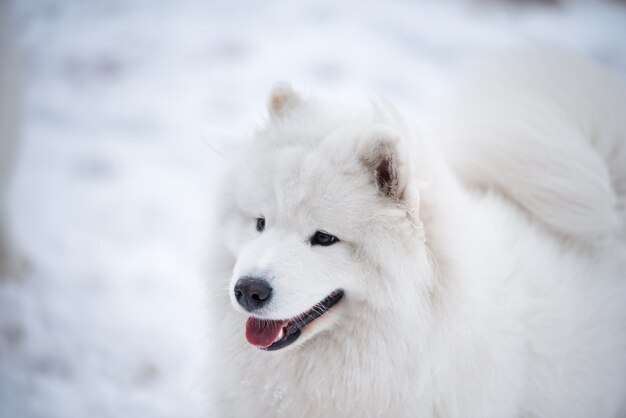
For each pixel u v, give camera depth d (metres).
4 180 4.87
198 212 5.78
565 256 2.65
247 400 2.44
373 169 2.17
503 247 2.52
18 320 4.35
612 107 2.95
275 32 9.27
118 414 3.65
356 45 8.74
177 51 8.98
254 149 2.47
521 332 2.38
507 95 2.90
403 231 2.11
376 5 10.06
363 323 2.23
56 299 4.59
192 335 4.23
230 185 2.48
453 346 2.21
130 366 4.02
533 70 3.04
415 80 7.89
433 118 3.17
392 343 2.18
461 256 2.21
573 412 2.52
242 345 2.42
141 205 5.91
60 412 3.64
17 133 4.98
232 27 9.52
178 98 7.91
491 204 2.72
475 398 2.27
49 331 4.29
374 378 2.24
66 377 3.92
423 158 2.25
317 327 2.23
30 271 4.89
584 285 2.58
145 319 4.42
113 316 4.44
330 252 2.18
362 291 2.18
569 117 2.94
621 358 2.62
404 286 2.12
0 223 4.78
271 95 2.57
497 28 9.38
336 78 7.87
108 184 6.31
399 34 9.12
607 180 2.64
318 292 2.14
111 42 9.30
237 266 2.19
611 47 8.73
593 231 2.63
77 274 4.90
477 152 2.81
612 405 2.68
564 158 2.61
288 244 2.19
